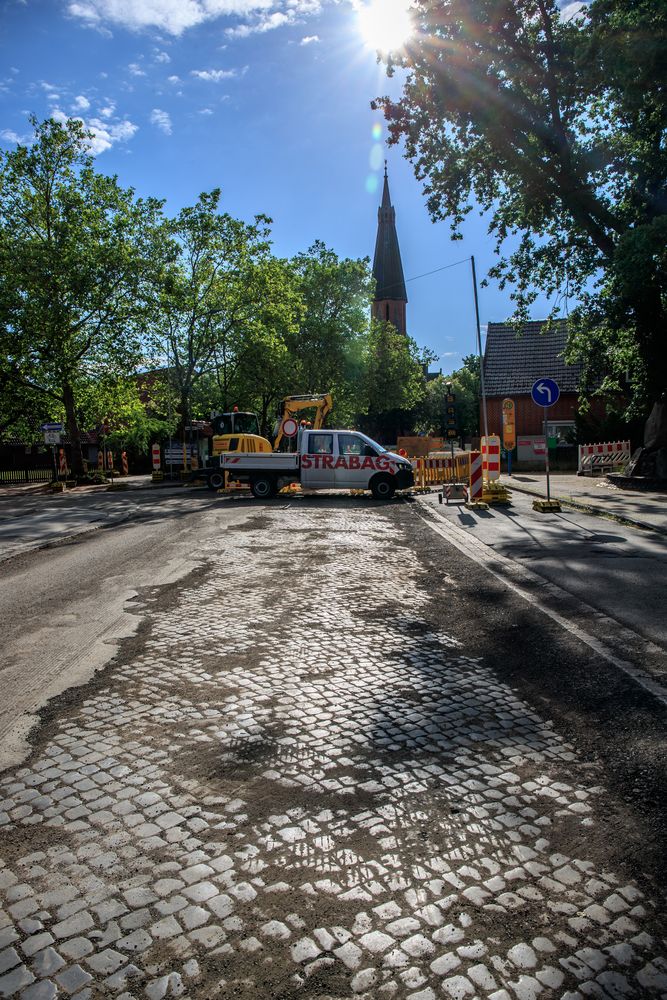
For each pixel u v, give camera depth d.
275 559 9.29
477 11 15.84
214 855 2.64
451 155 19.06
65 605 6.90
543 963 2.08
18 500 22.48
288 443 24.06
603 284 20.69
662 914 2.29
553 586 7.45
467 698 4.25
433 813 2.94
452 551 9.88
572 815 2.91
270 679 4.62
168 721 3.94
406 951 2.13
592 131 19.12
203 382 41.84
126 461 43.88
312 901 2.37
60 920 2.29
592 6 14.23
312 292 44.81
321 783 3.20
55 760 3.48
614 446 27.12
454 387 74.31
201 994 1.97
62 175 30.53
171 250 31.89
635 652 5.12
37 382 31.78
